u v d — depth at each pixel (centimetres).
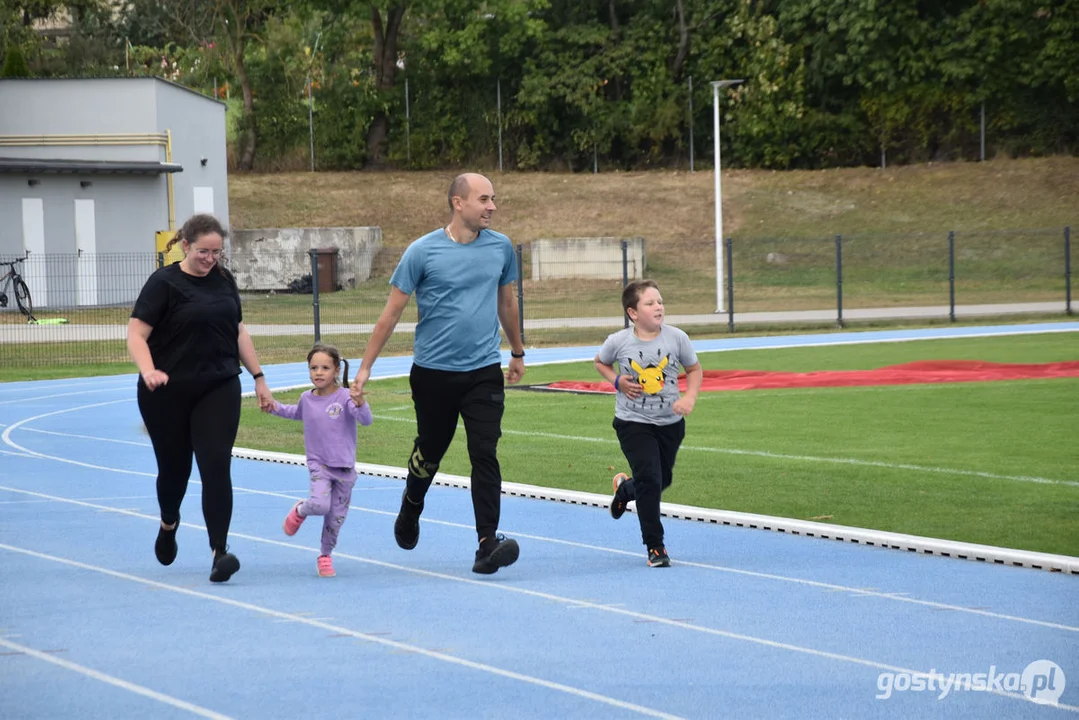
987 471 1370
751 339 3553
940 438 1628
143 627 774
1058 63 6341
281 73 7031
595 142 6969
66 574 931
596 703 618
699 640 735
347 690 642
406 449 1653
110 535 1090
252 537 1082
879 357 2897
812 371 2598
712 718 596
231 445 876
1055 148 6450
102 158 4841
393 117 7156
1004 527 1072
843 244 5553
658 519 952
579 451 1583
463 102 7162
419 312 914
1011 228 5566
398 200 6322
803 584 882
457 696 630
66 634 758
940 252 5388
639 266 5144
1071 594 843
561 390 2347
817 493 1253
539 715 600
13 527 1127
